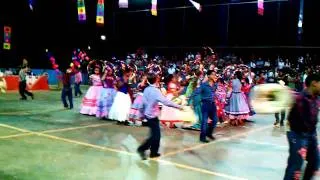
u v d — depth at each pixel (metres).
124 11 26.80
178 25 28.58
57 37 28.28
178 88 10.64
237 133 9.74
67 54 28.23
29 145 7.41
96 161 6.44
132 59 23.00
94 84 12.09
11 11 26.34
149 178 5.61
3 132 8.59
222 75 13.19
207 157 6.98
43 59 27.77
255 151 7.66
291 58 23.77
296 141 4.48
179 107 6.64
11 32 26.55
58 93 18.91
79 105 14.38
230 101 11.13
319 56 22.75
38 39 27.77
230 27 27.34
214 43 27.69
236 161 6.78
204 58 20.50
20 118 10.73
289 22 25.45
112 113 10.56
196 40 28.23
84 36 29.28
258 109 3.38
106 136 8.62
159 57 25.17
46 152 6.91
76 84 18.09
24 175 5.53
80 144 7.67
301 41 24.83
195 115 9.84
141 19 29.52
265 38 26.31
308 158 4.66
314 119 4.47
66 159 6.49
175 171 6.00
